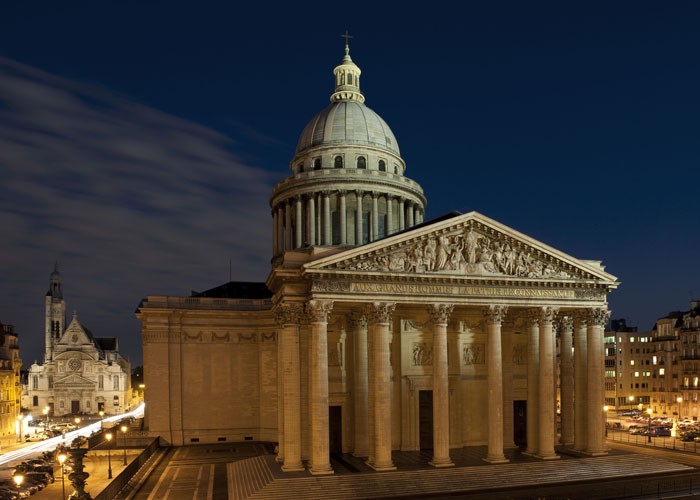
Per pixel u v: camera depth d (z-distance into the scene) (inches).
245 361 3860.7
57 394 7608.3
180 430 3718.0
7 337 5546.3
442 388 2630.4
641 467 2792.8
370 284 2586.1
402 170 4933.6
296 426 2544.3
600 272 2876.5
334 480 2401.6
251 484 2454.5
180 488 2556.6
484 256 2733.8
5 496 2492.6
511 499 2272.4
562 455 2866.6
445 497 2321.6
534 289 2802.7
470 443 3152.1
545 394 2790.4
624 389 6550.2
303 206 4559.5
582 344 2982.3
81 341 7780.5
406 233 2632.9
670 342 6097.4
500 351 2733.8
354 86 5014.8
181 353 3784.5
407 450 2994.6
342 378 2982.3
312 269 2496.3
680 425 4640.8
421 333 3093.0
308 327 2802.7
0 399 5147.6
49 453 3538.4
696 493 2378.2
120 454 3238.2
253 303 3909.9
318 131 4726.9
